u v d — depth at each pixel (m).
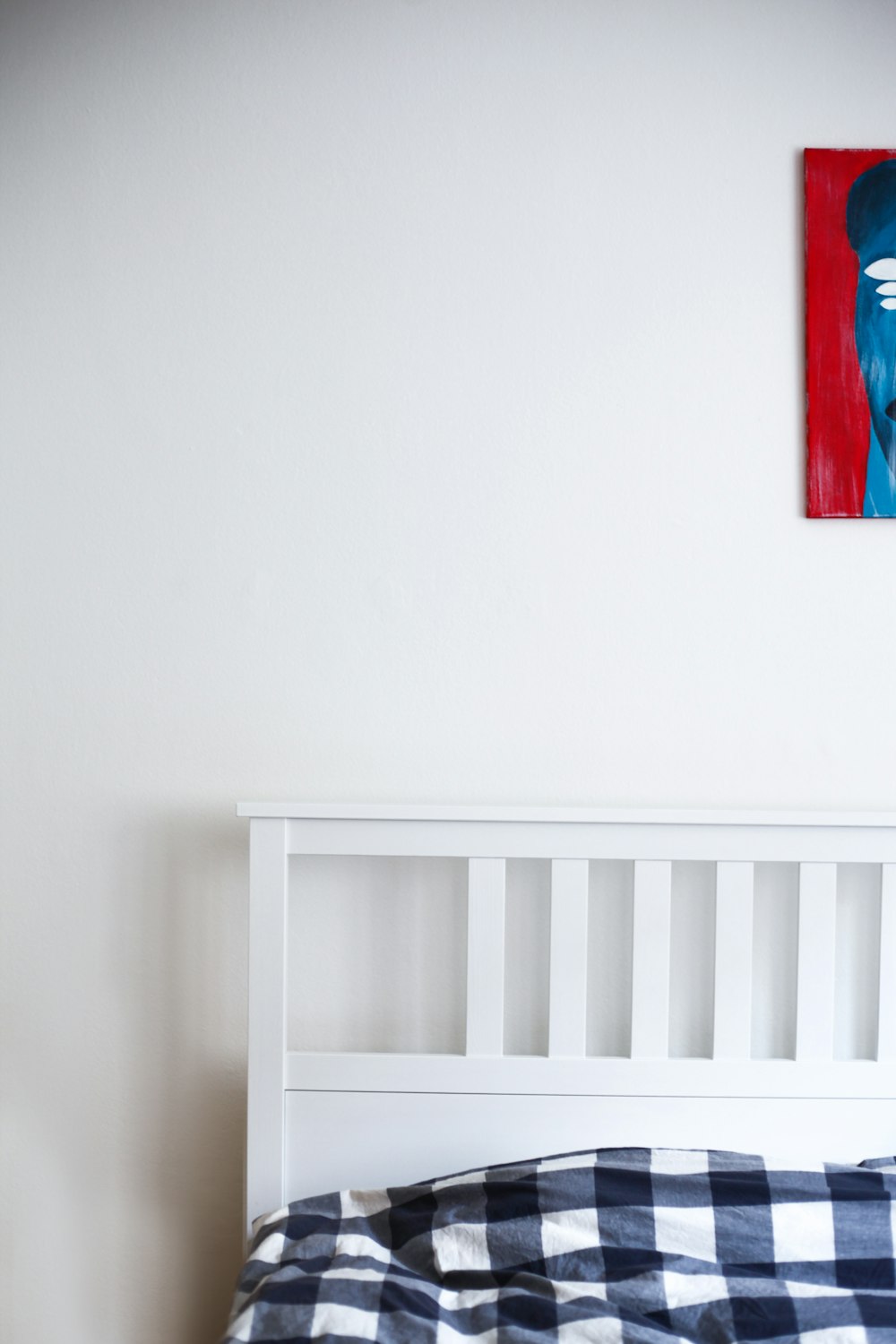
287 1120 1.29
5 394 1.38
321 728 1.38
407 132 1.37
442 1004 1.39
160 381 1.38
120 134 1.37
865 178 1.37
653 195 1.38
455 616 1.38
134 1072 1.39
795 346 1.38
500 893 1.30
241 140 1.37
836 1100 1.30
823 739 1.39
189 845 1.39
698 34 1.37
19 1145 1.39
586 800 1.38
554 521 1.38
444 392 1.38
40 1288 1.38
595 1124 1.30
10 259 1.38
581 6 1.37
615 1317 1.00
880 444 1.37
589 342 1.38
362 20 1.37
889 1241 1.12
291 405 1.38
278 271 1.37
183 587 1.38
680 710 1.38
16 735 1.38
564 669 1.38
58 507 1.38
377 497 1.38
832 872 1.30
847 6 1.37
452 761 1.38
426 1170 1.30
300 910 1.38
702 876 1.38
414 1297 1.04
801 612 1.39
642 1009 1.31
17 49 1.37
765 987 1.38
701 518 1.38
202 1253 1.38
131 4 1.37
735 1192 1.14
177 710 1.38
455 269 1.37
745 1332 1.01
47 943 1.39
